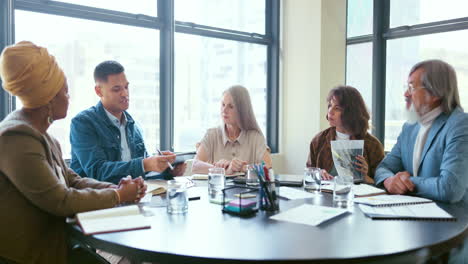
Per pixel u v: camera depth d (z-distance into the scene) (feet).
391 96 14.38
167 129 12.14
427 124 5.88
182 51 12.66
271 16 15.12
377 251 3.00
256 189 4.34
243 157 8.29
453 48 12.76
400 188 5.31
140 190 4.72
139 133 7.93
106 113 7.16
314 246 3.12
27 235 4.03
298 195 5.20
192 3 12.84
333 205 4.60
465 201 5.10
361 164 6.09
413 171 6.02
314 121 13.99
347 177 4.56
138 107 11.78
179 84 12.63
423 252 3.12
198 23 13.07
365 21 14.61
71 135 6.81
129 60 11.51
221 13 13.71
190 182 6.32
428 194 5.05
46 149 4.26
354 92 7.51
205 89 13.41
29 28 9.69
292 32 14.62
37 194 3.91
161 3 11.98
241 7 14.30
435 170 5.59
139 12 11.57
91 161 6.54
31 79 4.16
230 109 8.30
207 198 5.07
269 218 4.02
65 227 4.27
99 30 10.88
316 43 13.80
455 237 3.40
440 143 5.52
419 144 5.97
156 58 12.07
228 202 4.38
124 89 7.16
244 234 3.46
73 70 10.50
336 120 7.48
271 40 15.11
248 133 8.48
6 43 9.08
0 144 3.94
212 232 3.53
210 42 13.44
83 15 10.44
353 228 3.65
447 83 5.60
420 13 13.42
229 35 13.85
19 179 3.89
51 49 10.08
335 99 7.48
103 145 6.84
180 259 2.96
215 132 8.64
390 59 14.32
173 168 6.79
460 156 5.05
